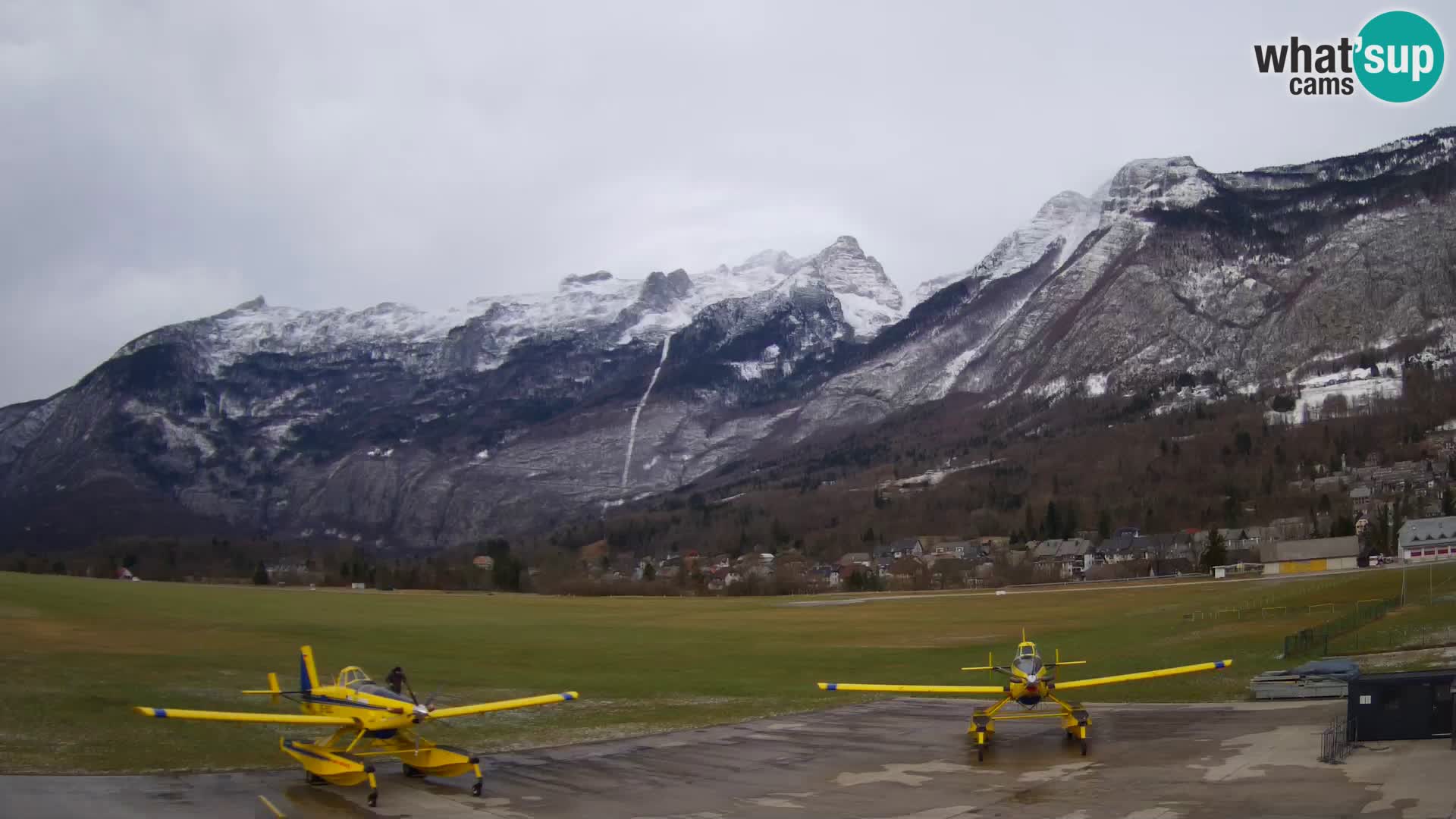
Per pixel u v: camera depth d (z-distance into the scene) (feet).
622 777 95.25
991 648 225.76
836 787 89.81
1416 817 70.28
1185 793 81.25
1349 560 437.58
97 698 122.31
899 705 142.82
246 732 110.63
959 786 88.69
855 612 360.89
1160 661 172.76
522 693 152.66
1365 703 95.50
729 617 352.08
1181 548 596.29
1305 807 74.84
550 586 635.66
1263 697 130.31
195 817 77.66
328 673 165.07
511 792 88.79
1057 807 79.56
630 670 193.06
